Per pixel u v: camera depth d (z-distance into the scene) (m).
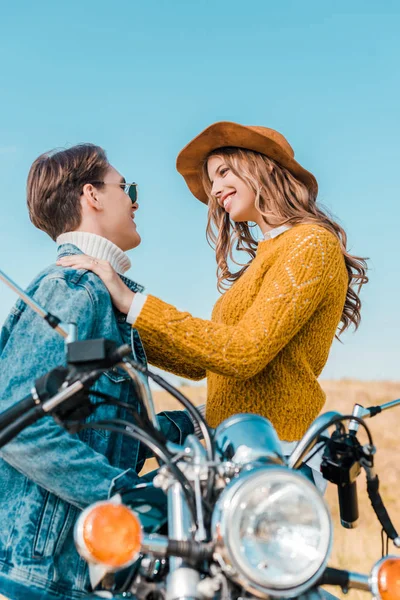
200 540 1.38
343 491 1.86
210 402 2.50
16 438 1.87
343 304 2.59
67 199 2.49
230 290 2.59
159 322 2.19
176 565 1.42
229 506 1.33
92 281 2.18
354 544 4.82
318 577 1.35
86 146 2.59
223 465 1.47
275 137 2.76
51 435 1.89
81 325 2.10
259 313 2.26
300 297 2.30
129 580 1.58
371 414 1.90
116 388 2.18
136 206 2.64
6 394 1.99
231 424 1.60
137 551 1.33
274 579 1.32
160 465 1.63
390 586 1.45
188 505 1.42
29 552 1.93
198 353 2.16
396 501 6.11
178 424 2.55
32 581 1.91
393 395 9.80
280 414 2.36
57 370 1.49
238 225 3.12
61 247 2.44
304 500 1.35
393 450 7.91
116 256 2.47
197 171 3.10
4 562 1.92
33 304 1.61
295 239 2.46
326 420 1.69
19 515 1.96
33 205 2.54
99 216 2.52
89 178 2.51
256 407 2.36
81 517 1.37
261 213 2.73
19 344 2.06
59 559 1.97
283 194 2.76
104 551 1.32
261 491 1.34
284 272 2.36
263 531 1.33
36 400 1.45
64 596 1.94
